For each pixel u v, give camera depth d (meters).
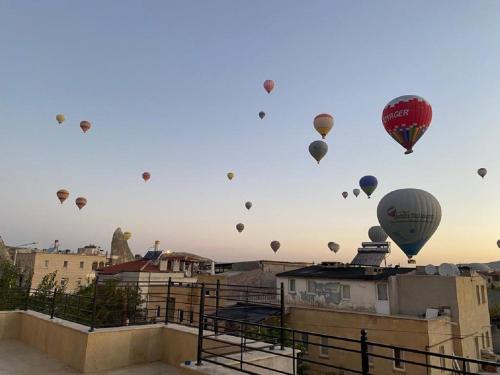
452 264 20.72
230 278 31.05
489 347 22.70
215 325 8.02
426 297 20.02
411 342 17.11
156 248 41.00
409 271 23.64
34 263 48.31
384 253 28.23
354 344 18.78
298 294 24.72
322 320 20.20
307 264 37.16
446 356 3.98
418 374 16.59
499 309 31.00
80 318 9.62
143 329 8.55
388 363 17.58
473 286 21.84
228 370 5.96
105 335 7.96
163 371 7.89
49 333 9.18
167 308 9.28
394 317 17.84
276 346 7.88
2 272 21.75
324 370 19.44
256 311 20.28
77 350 7.95
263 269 34.28
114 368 7.98
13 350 9.30
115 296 16.16
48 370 7.73
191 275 37.41
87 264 52.34
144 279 33.06
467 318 19.88
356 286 22.12
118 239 103.25
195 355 7.88
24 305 12.15
